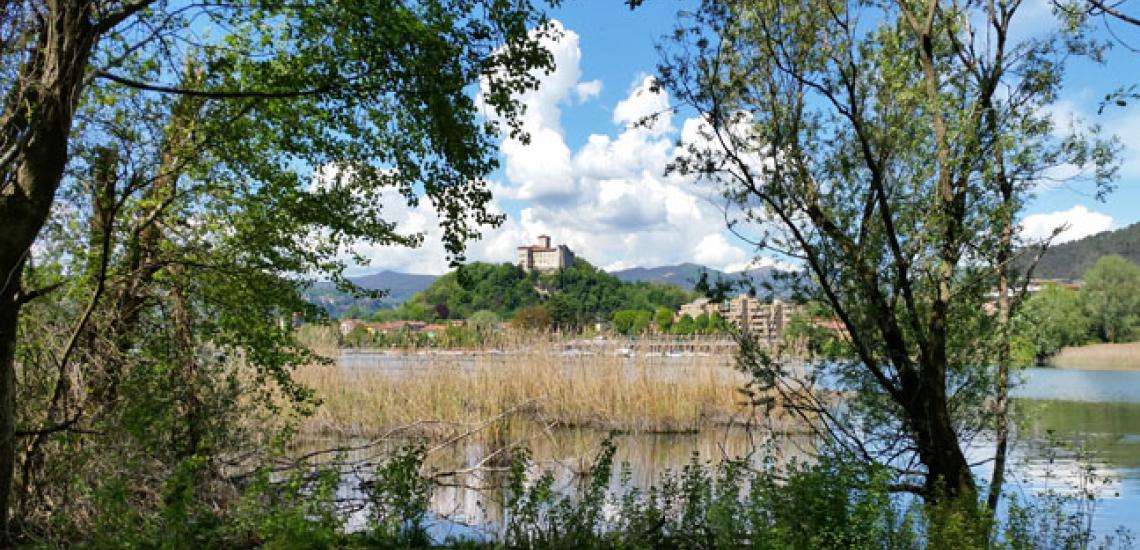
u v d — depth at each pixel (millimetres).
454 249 9812
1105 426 19172
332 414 19297
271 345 10734
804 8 8305
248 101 9312
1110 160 7586
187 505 7223
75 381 9297
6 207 6719
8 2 6770
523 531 8352
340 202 10492
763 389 8789
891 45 8227
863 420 8984
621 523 8094
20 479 8742
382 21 7875
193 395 10500
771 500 7027
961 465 7812
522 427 20797
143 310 10484
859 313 8117
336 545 7711
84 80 6992
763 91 8523
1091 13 5266
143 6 7102
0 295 6914
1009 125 7773
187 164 9758
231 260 10375
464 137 9164
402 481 8680
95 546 7043
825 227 8242
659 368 22797
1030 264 8344
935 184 8039
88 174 8539
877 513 6250
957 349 8586
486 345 23188
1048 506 8242
